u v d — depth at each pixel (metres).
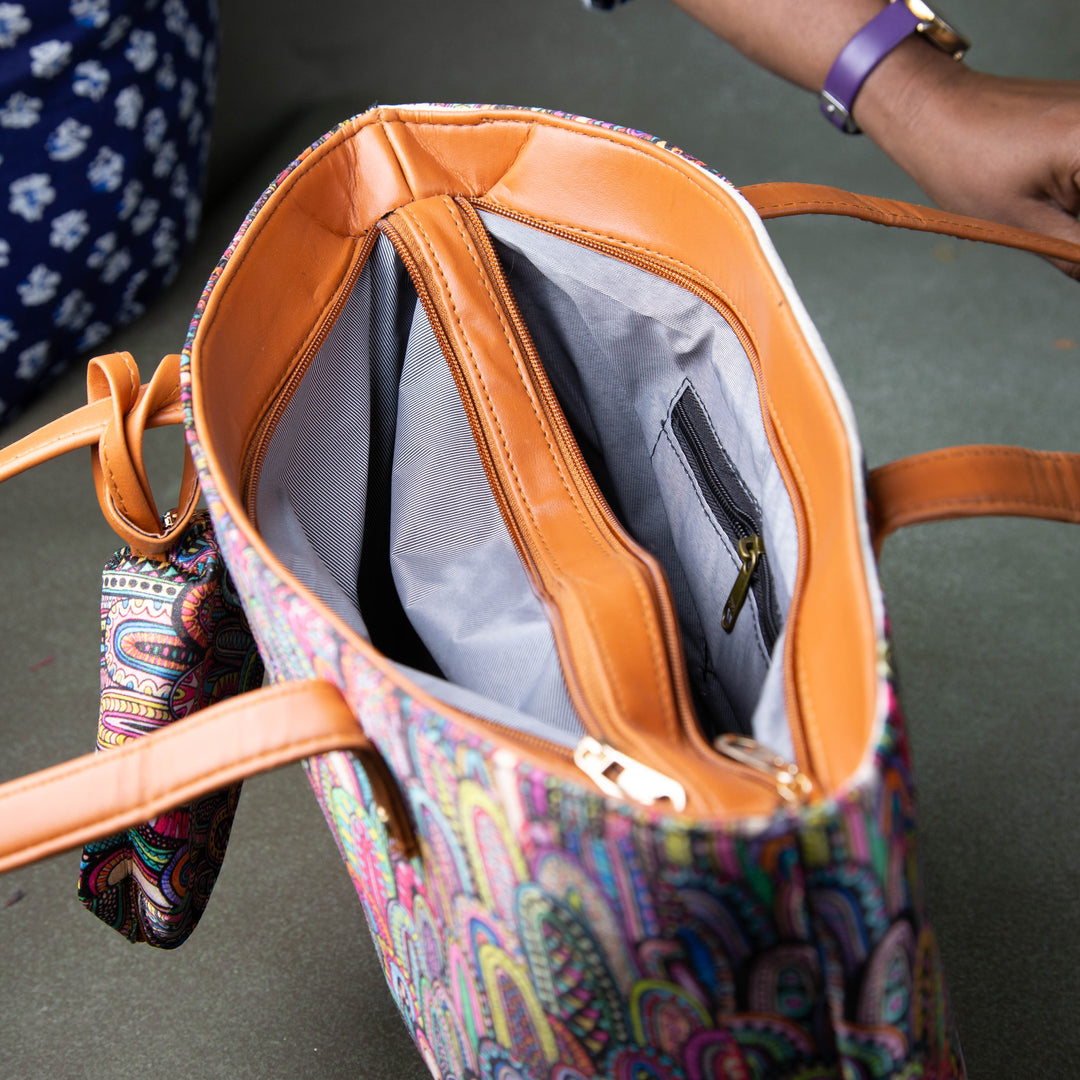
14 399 1.22
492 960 0.45
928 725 0.94
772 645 0.59
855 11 0.74
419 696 0.40
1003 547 1.10
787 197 0.60
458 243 0.63
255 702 0.43
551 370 0.73
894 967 0.38
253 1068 0.74
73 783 0.44
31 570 1.10
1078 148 0.64
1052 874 0.83
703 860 0.35
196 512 0.65
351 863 0.59
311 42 1.82
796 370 0.49
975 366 1.26
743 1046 0.40
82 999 0.79
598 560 0.60
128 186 1.20
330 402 0.63
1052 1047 0.73
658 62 1.75
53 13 1.06
